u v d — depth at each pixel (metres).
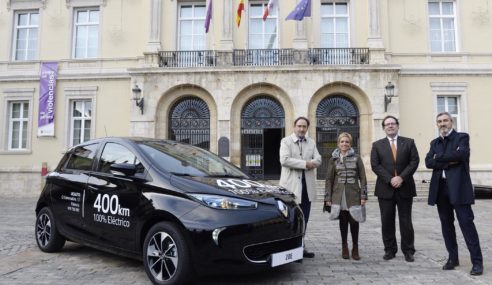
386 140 6.05
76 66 19.27
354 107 18.00
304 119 6.09
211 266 4.14
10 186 18.83
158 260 4.46
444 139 5.39
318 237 7.76
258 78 17.59
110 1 19.39
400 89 17.97
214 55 18.20
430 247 6.80
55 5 19.67
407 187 5.83
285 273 5.09
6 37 19.83
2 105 19.41
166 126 18.09
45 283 4.60
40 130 18.91
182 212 4.32
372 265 5.55
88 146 6.12
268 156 19.06
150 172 4.89
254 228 4.28
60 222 5.94
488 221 9.98
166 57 18.45
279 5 18.62
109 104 18.88
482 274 5.05
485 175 17.42
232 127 17.81
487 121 17.83
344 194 5.85
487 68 17.97
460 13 18.48
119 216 4.98
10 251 6.39
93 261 5.65
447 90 18.00
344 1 18.73
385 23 18.25
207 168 5.35
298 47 18.03
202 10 19.28
